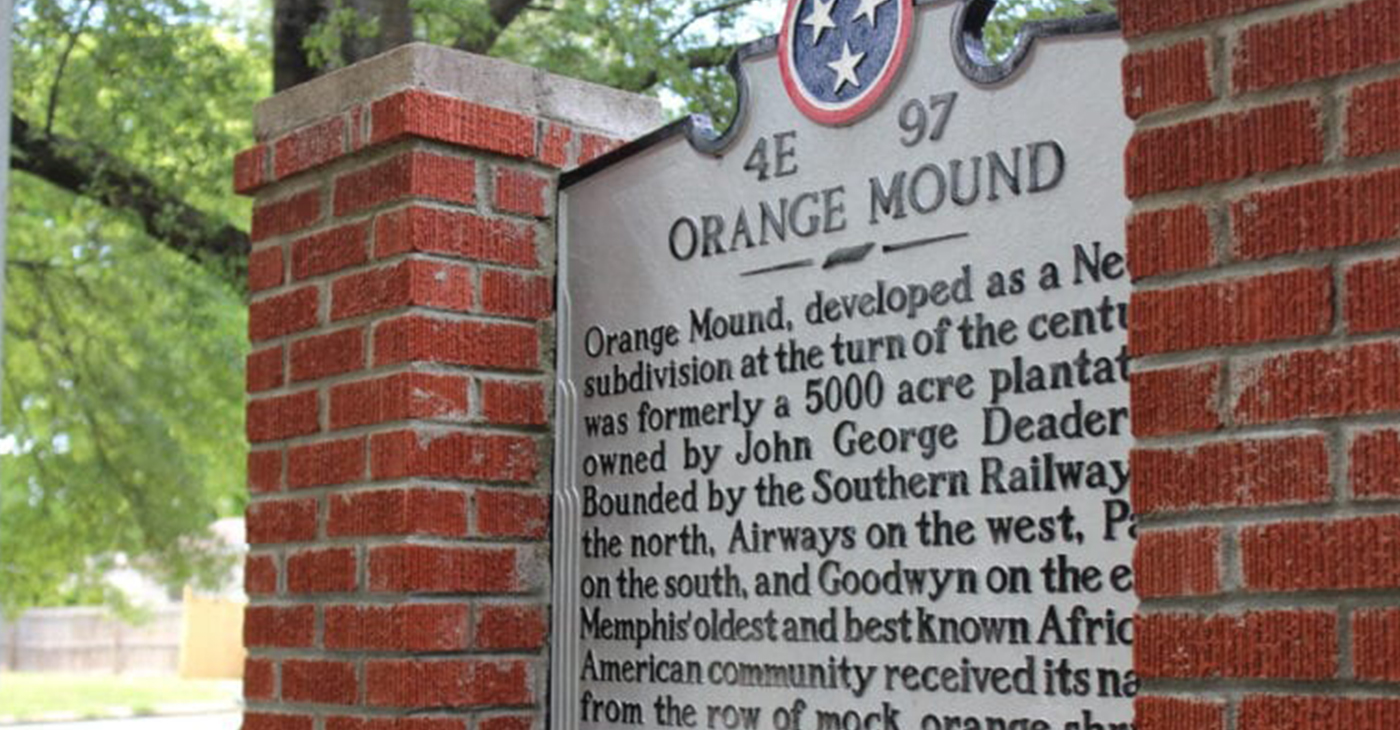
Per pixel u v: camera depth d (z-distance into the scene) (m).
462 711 4.29
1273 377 2.92
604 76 10.14
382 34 10.36
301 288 4.62
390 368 4.35
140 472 13.05
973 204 3.68
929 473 3.69
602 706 4.27
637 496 4.25
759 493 4.00
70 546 13.56
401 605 4.24
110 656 33.66
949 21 3.76
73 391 13.00
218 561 13.62
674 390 4.21
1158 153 3.09
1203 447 2.99
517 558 4.40
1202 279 3.03
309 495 4.54
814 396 3.92
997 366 3.61
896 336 3.78
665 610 4.16
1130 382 3.11
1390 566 2.75
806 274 3.97
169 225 11.37
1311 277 2.89
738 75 4.16
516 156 4.48
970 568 3.61
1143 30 3.12
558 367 4.46
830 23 3.97
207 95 11.30
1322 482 2.84
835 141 3.95
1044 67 3.59
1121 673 3.36
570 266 4.47
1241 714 2.91
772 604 3.95
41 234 12.87
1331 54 2.88
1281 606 2.88
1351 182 2.85
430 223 4.35
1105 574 3.40
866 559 3.78
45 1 10.90
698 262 4.20
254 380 4.73
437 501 4.29
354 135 4.47
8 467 13.20
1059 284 3.53
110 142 11.43
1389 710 2.74
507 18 10.51
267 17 12.80
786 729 3.89
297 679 4.50
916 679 3.67
